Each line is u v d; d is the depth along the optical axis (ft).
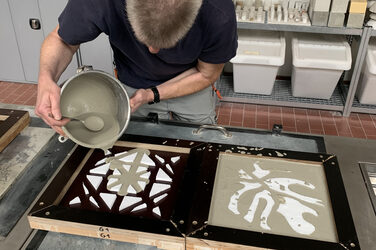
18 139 4.56
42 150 4.42
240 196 3.64
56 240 3.39
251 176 3.89
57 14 10.41
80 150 4.25
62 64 4.32
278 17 9.26
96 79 3.72
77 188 3.80
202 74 4.69
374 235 3.36
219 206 3.53
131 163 4.09
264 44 9.95
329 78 9.76
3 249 3.27
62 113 3.52
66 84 3.38
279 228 3.32
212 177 3.80
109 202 3.55
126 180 3.87
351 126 9.90
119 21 3.81
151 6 2.51
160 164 4.11
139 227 3.24
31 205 3.68
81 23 3.88
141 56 4.35
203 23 3.72
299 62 9.46
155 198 3.62
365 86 9.75
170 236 3.17
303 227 3.34
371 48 9.59
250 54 9.75
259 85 10.37
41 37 10.85
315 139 4.54
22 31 10.82
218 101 10.86
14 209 3.64
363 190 3.84
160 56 4.12
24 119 4.70
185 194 3.60
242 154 4.15
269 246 3.06
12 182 3.89
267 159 4.12
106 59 10.65
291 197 3.64
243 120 10.16
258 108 10.76
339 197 3.56
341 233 3.20
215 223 3.35
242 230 3.21
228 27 3.76
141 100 4.43
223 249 3.16
